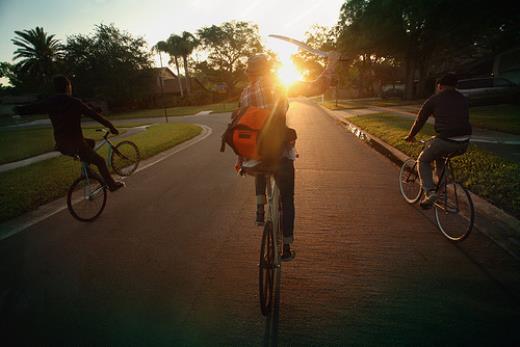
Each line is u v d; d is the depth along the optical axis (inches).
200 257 137.4
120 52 1872.5
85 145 180.1
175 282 120.2
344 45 1360.7
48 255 142.5
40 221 181.5
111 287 118.3
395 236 150.0
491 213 161.9
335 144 393.4
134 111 2009.1
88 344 92.0
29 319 102.7
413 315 98.6
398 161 298.4
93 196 183.0
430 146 151.6
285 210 109.7
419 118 152.3
